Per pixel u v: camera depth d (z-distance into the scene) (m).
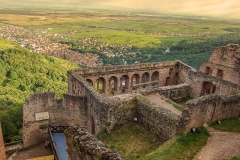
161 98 27.64
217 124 21.11
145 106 22.88
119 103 23.03
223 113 21.91
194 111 19.02
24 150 26.78
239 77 29.28
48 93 26.72
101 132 22.61
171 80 42.47
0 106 50.28
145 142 20.75
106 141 21.39
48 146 27.11
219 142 18.22
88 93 26.31
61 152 22.55
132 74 37.62
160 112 21.16
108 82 36.16
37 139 27.67
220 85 30.17
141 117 23.45
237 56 29.58
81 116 27.73
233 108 22.45
